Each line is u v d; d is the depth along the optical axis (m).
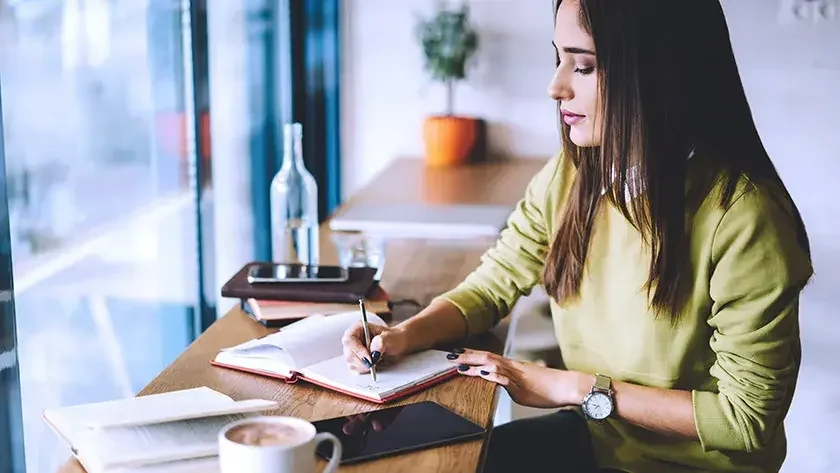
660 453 1.58
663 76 1.42
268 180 2.98
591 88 1.49
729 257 1.43
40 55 1.82
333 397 1.35
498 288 1.73
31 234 1.81
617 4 1.40
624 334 1.57
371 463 1.14
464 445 1.20
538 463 1.64
